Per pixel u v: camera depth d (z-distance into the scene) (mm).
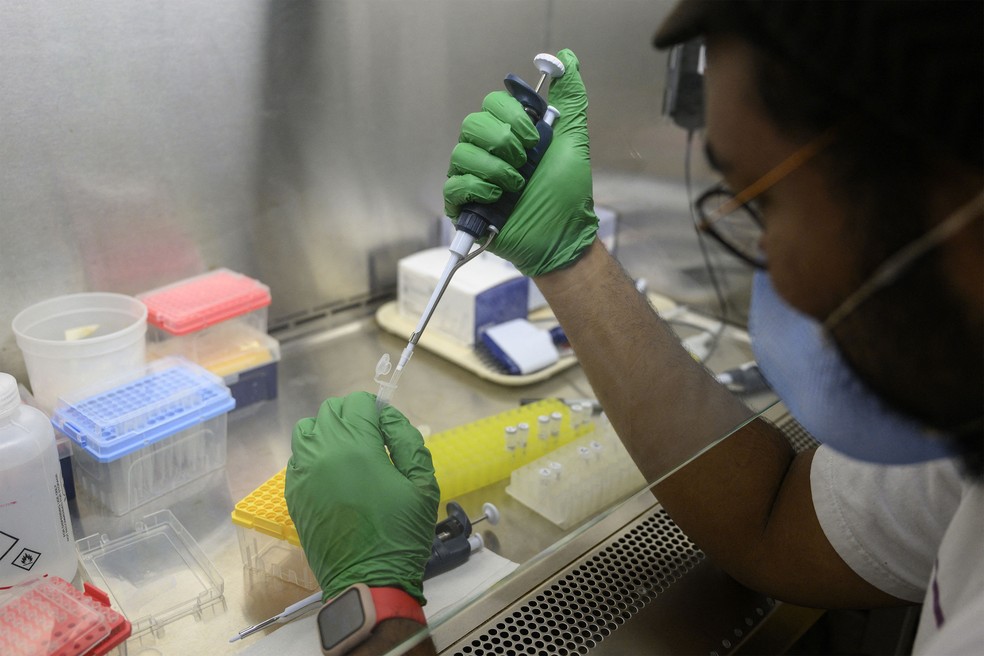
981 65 438
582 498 934
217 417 1083
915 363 559
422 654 761
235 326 1333
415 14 1379
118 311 1262
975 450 625
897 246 509
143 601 882
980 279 509
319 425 863
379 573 759
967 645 636
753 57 520
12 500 822
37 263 1187
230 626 860
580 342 983
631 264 938
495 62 1284
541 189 904
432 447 1060
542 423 1124
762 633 990
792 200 553
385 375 1008
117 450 963
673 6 668
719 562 1045
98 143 1188
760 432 1079
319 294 1559
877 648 1454
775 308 663
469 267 1466
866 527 918
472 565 865
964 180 476
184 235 1344
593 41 916
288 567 923
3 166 1105
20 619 783
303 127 1402
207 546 968
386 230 1599
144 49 1181
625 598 991
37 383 1120
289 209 1451
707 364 879
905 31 444
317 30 1341
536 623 935
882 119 473
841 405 648
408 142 1533
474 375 1380
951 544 741
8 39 1048
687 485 1029
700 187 706
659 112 795
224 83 1287
